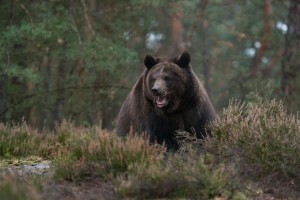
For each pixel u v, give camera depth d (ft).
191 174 37.86
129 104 51.34
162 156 40.57
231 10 136.67
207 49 169.78
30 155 58.49
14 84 99.19
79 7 94.38
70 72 98.73
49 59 102.78
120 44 95.66
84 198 36.76
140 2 94.07
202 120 49.29
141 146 41.63
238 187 38.17
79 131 62.85
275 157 40.98
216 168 40.24
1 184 38.14
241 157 42.24
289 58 108.37
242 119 46.73
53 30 85.30
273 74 168.66
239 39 135.95
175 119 48.73
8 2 88.99
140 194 37.42
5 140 59.00
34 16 89.71
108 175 39.42
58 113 99.19
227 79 150.51
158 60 50.24
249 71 141.18
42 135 65.57
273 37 129.90
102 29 103.86
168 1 98.48
